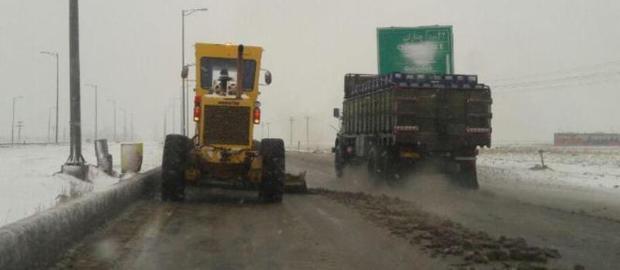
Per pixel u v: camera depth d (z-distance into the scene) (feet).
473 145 75.72
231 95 57.16
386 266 30.81
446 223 44.39
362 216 47.80
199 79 57.82
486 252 34.01
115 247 34.63
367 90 87.81
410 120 74.95
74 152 68.59
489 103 75.77
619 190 74.18
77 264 30.25
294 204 55.88
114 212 46.16
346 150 97.66
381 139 80.53
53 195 50.44
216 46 57.98
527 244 37.29
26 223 26.94
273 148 56.39
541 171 106.63
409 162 75.87
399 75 75.31
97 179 71.26
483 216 50.21
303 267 30.50
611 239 39.68
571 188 76.95
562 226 45.03
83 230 36.70
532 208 55.93
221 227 42.06
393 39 109.81
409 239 37.83
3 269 23.36
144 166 99.55
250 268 30.19
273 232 40.24
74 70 68.80
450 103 75.51
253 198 61.00
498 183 85.05
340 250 34.55
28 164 93.56
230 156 55.21
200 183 57.72
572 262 32.58
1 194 50.24
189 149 55.98
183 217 46.68
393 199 61.11
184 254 33.14
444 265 31.12
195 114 57.47
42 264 28.37
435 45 109.29
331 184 84.79
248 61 57.82
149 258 31.94
